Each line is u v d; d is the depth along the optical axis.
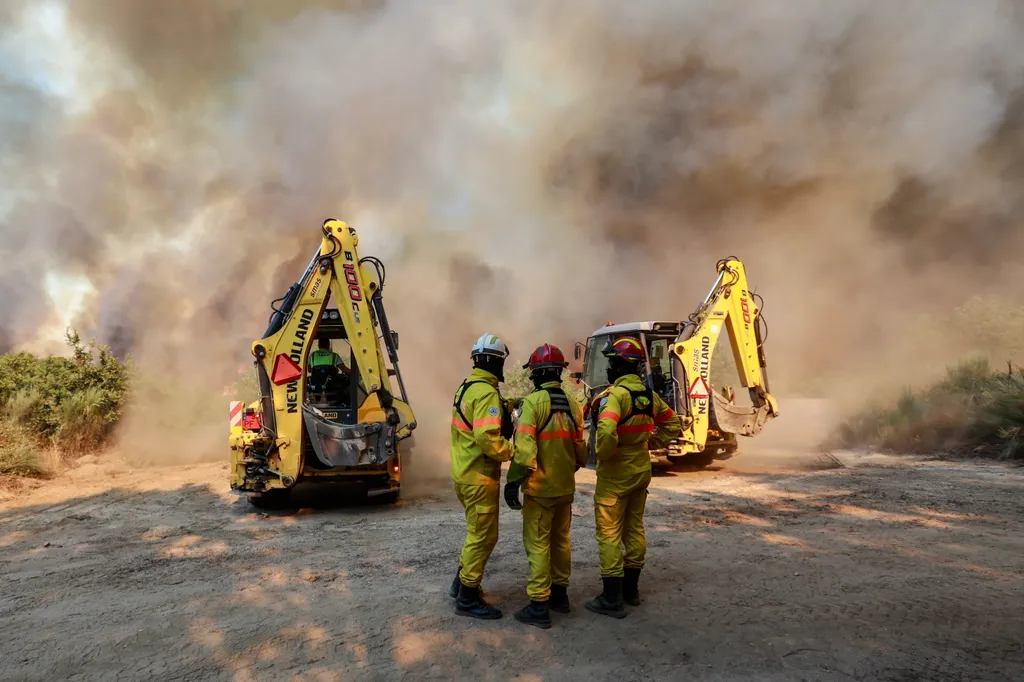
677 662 3.29
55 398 11.58
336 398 8.42
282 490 7.77
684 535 5.69
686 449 9.27
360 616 3.97
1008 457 8.80
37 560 5.50
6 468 9.64
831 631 3.59
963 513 6.09
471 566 3.94
